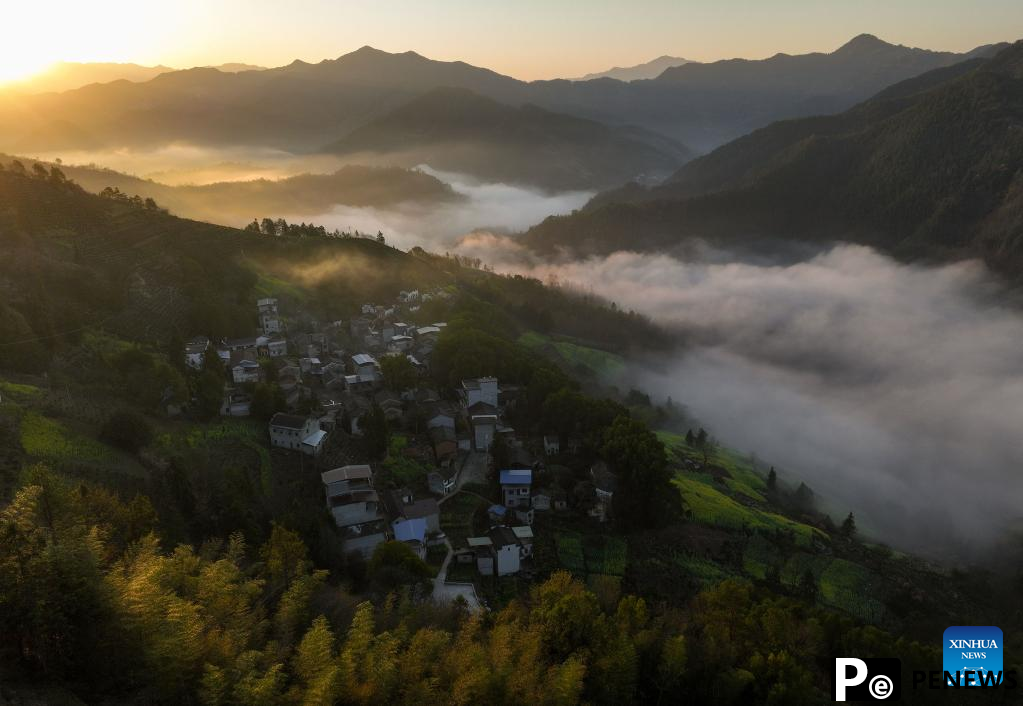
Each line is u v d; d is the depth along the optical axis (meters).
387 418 137.12
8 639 40.91
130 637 42.69
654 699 60.38
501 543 97.00
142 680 42.06
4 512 54.88
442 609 67.69
